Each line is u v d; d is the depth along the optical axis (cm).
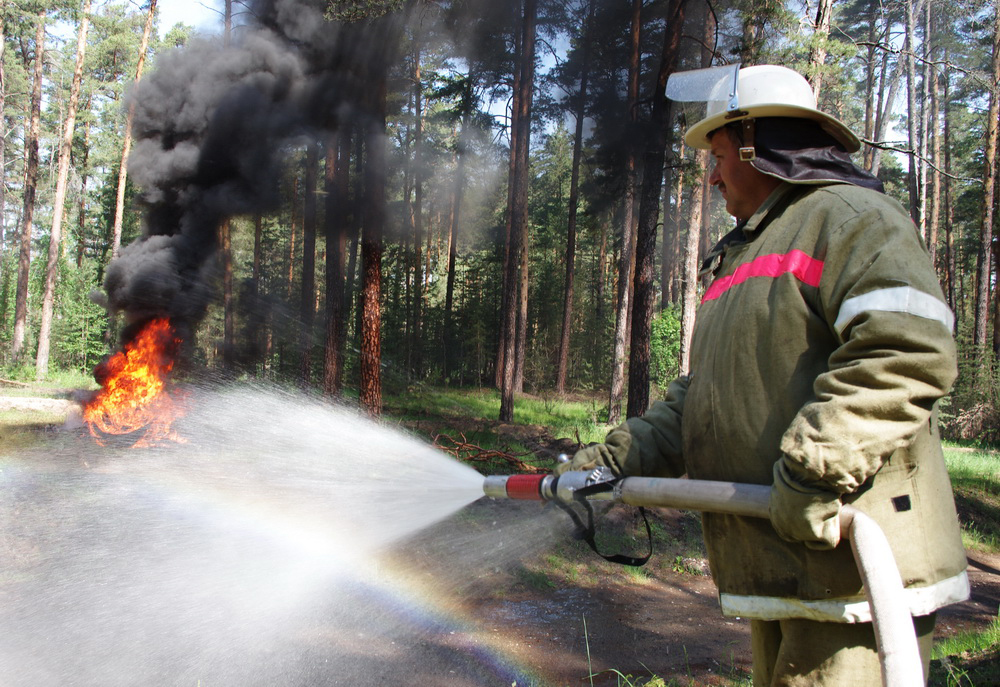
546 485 185
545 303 3819
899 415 130
